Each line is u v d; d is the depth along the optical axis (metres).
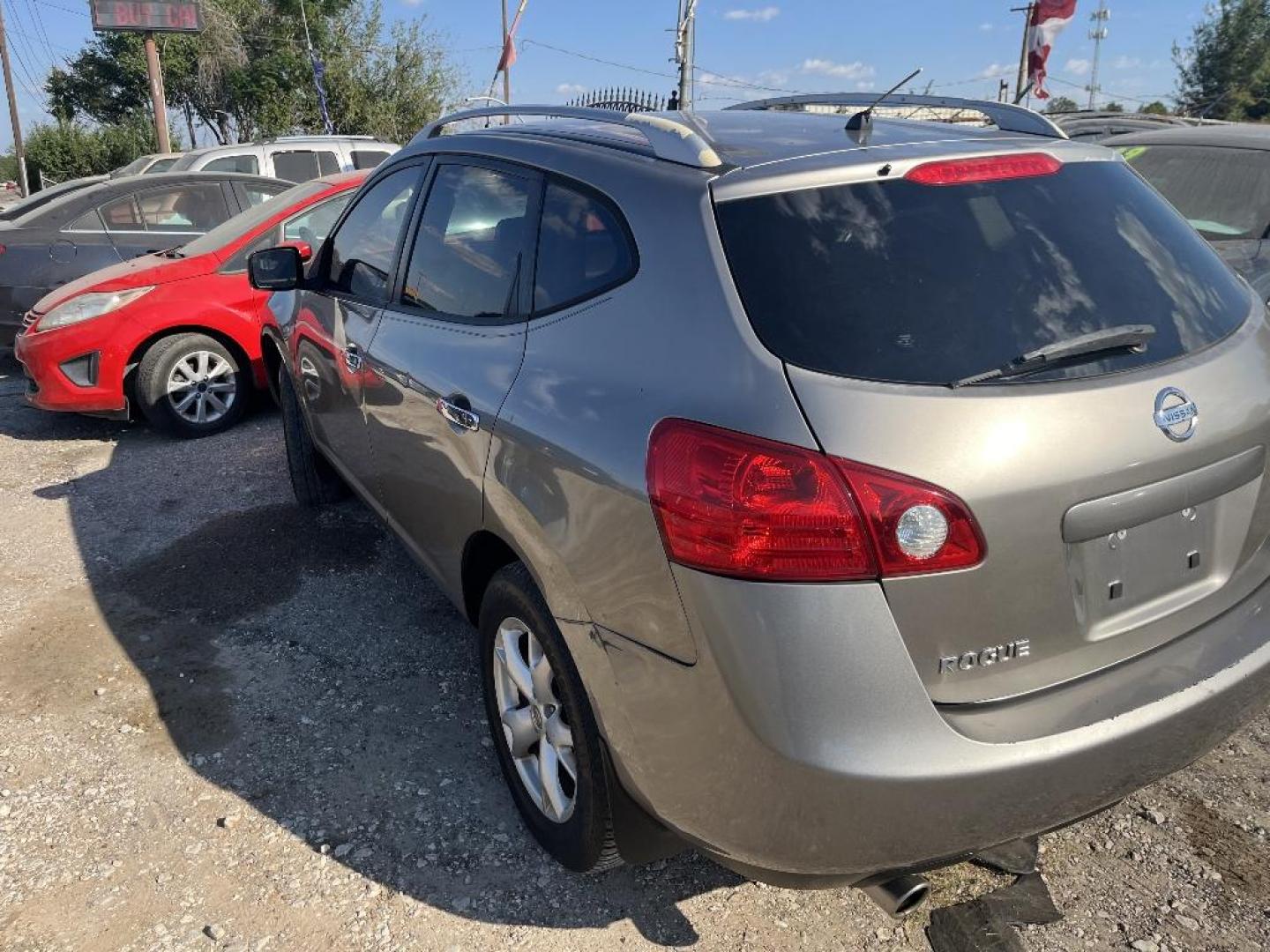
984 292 1.93
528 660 2.51
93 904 2.49
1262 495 2.20
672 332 1.98
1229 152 5.74
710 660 1.79
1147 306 2.08
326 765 3.01
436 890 2.52
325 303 3.87
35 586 4.24
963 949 2.29
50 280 8.17
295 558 4.44
